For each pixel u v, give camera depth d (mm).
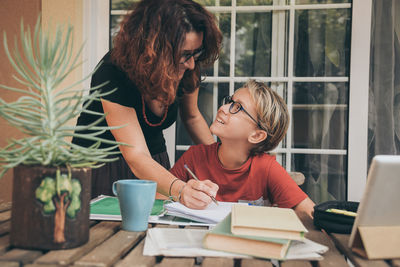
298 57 2398
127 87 1285
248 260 684
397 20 2396
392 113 2400
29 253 658
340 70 2379
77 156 692
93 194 1590
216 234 715
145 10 1136
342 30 2369
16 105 677
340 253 810
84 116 1508
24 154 689
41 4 2246
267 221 733
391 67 2393
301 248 738
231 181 1488
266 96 1427
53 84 691
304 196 1396
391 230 731
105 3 2344
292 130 2400
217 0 2400
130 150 1198
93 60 2309
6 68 2277
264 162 1474
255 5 2391
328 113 2389
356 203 1041
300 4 2373
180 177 1568
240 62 2418
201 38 1170
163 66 1115
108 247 722
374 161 681
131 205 837
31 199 674
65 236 678
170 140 2400
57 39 688
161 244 729
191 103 1657
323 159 2383
